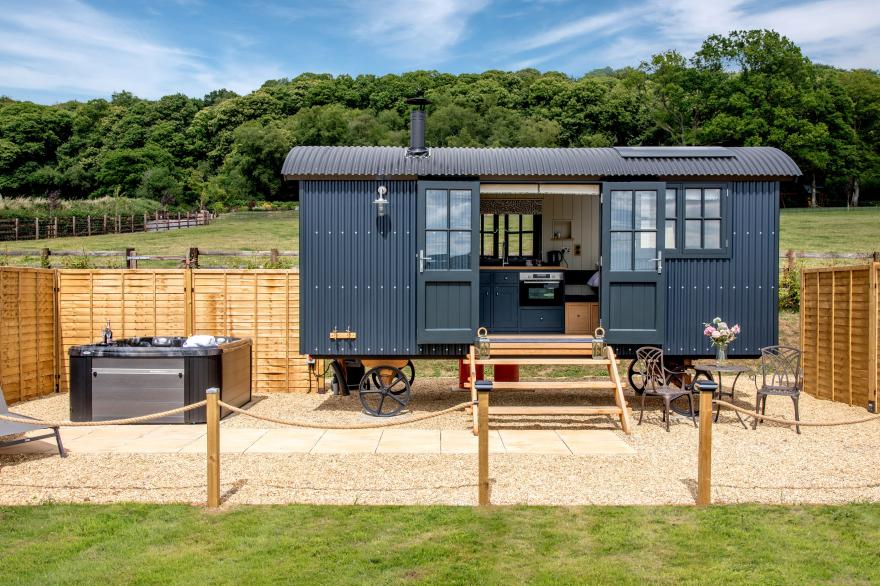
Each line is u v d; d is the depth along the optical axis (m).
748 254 9.25
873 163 52.44
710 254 9.19
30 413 9.88
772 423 8.85
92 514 5.39
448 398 10.86
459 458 7.09
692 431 8.39
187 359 9.02
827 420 9.09
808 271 11.32
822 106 49.78
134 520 5.26
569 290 10.36
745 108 50.09
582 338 9.11
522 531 5.02
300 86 81.62
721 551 4.65
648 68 63.03
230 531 5.03
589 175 9.03
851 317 9.91
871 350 9.40
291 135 65.12
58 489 6.05
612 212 9.01
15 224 31.47
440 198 8.99
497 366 11.25
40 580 4.23
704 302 9.21
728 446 7.59
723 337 8.79
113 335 11.79
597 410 8.41
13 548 4.73
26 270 10.92
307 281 9.09
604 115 64.00
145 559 4.54
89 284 11.80
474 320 9.01
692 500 5.73
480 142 62.19
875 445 7.60
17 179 71.38
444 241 9.02
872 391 9.42
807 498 5.76
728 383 12.27
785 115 48.81
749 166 9.19
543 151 9.56
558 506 5.58
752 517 5.29
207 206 59.53
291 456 7.18
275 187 63.75
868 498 5.75
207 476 5.82
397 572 4.33
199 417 9.00
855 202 52.91
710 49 53.50
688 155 9.37
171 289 11.77
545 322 10.32
